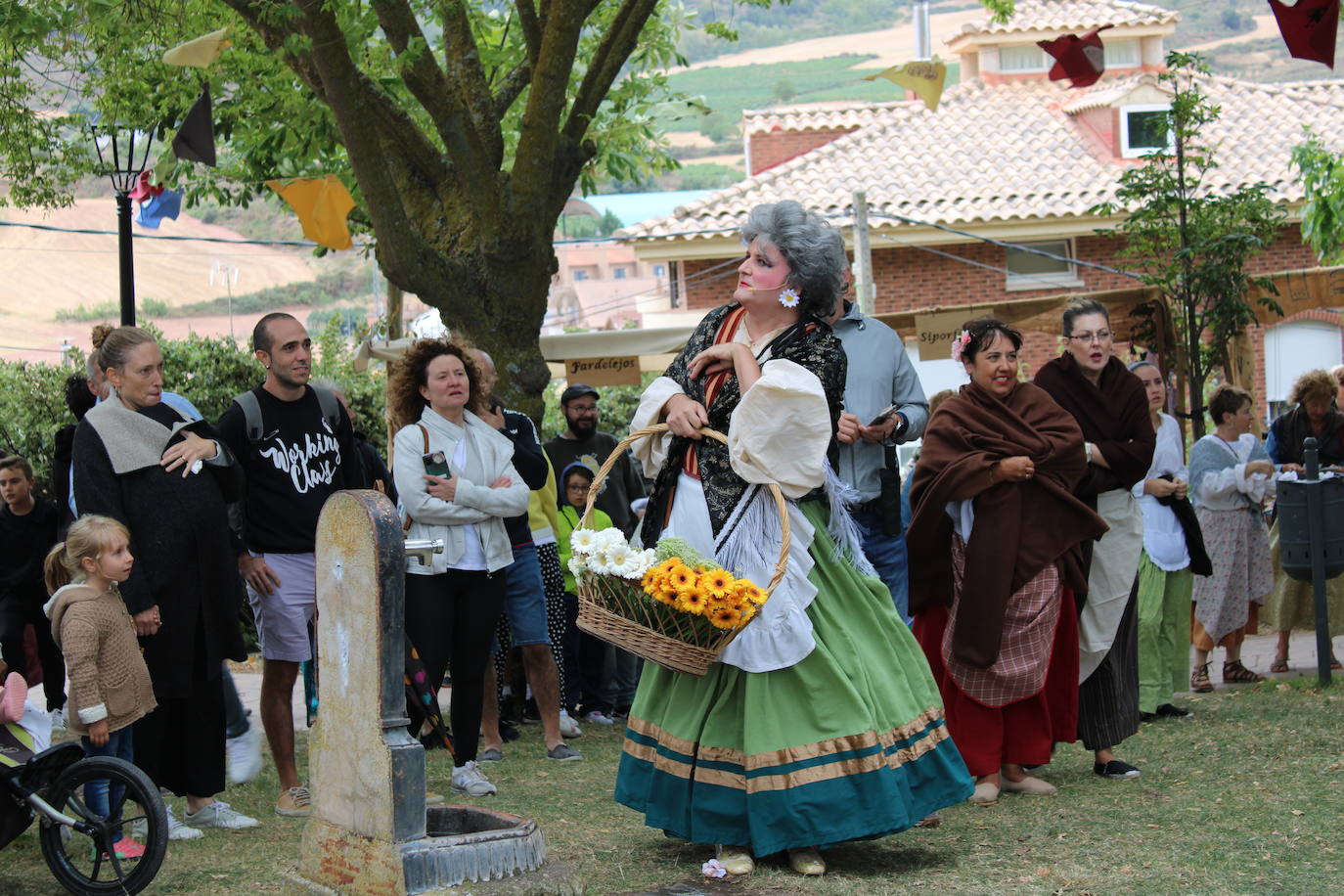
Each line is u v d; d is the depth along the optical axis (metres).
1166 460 7.56
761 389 4.45
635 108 12.46
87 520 5.07
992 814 5.43
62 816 4.68
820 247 4.70
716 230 21.11
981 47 24.67
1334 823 5.05
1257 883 4.35
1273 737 6.75
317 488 5.96
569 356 12.27
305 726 8.50
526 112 9.02
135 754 5.41
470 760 6.21
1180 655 7.66
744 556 4.63
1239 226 12.55
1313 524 8.30
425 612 6.05
